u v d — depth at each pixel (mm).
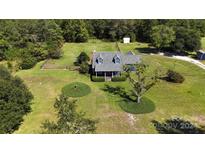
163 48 82938
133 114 41562
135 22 99875
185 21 95188
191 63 69062
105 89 51188
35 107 43438
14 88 38281
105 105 44344
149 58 73375
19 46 73500
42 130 36125
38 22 83312
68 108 28672
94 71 58219
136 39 101938
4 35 71875
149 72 61219
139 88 43750
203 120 40250
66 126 27141
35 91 49844
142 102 45312
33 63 64688
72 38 97812
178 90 51281
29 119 39594
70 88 51031
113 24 100125
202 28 102438
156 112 42344
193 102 46219
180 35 78188
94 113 41594
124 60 61781
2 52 69812
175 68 64625
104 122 38938
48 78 56969
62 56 75250
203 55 71750
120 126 37938
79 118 28266
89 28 103562
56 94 48562
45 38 77750
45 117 40188
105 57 58750
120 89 51219
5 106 35156
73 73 60188
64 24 96562
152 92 50031
